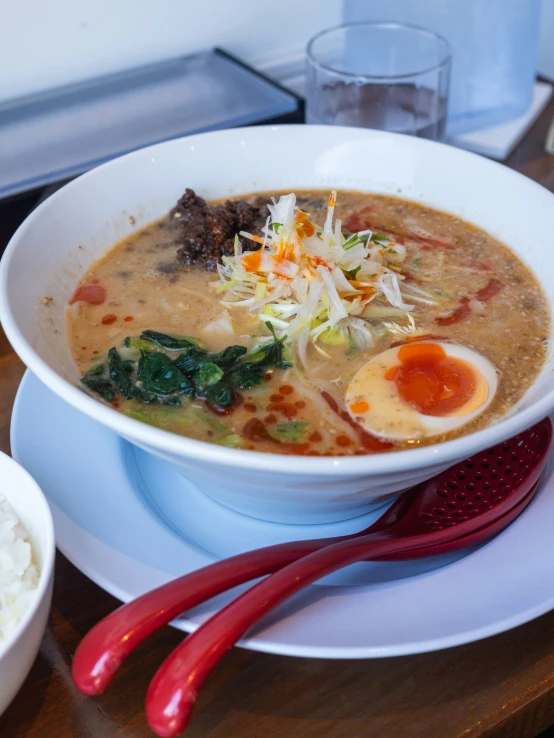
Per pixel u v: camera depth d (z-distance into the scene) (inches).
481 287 13.5
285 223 13.0
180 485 11.5
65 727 8.9
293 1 24.2
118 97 21.3
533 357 11.9
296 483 8.8
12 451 11.1
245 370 11.6
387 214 15.4
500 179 14.4
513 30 20.7
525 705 9.1
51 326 12.2
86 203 14.0
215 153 15.5
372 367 11.6
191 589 8.7
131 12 21.4
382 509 11.4
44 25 20.2
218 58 23.2
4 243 18.0
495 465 11.4
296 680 9.3
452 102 21.6
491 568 9.5
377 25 21.3
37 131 19.7
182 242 14.6
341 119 20.0
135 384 11.5
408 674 9.4
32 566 9.4
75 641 9.7
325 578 10.2
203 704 9.0
